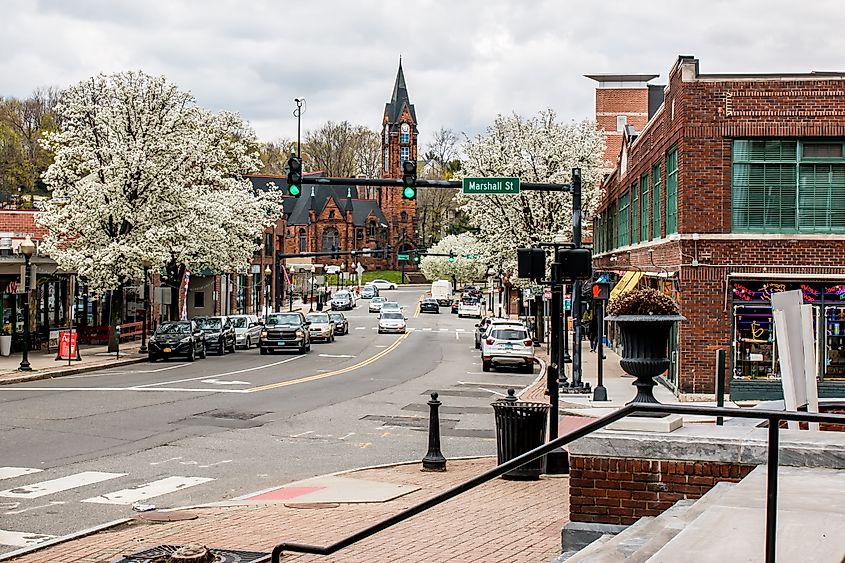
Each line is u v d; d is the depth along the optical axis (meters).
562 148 48.97
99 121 41.69
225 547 10.00
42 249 41.03
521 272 20.22
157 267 42.31
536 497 13.04
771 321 27.14
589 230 65.31
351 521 11.49
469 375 36.38
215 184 53.66
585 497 8.23
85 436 19.11
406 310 104.62
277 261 72.81
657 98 70.69
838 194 26.95
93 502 13.19
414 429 21.39
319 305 95.50
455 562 9.21
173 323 42.47
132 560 8.84
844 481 6.68
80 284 49.25
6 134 112.62
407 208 164.75
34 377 31.42
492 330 38.56
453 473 15.48
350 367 38.94
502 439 14.64
